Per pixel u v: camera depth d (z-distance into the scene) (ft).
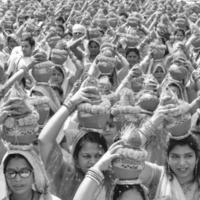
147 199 13.33
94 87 15.97
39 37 49.88
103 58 28.17
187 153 14.84
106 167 13.24
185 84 27.94
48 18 65.98
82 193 13.02
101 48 32.86
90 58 37.14
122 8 72.18
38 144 15.34
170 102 15.11
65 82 30.19
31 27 50.57
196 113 17.81
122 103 17.95
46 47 37.65
